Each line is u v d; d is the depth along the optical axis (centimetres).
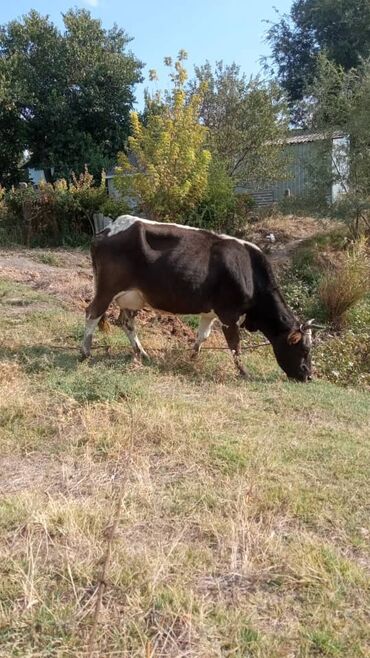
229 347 800
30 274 1298
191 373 773
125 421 544
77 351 801
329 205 1502
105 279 746
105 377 651
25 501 395
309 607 313
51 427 532
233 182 1756
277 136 1888
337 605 315
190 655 275
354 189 1456
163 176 1459
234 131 1873
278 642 287
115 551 343
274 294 800
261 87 1934
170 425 540
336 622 302
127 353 820
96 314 756
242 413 620
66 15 3014
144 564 332
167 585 318
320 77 1569
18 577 316
